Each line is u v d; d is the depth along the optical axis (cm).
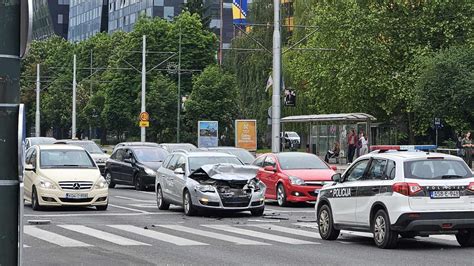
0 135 714
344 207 2022
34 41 12669
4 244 712
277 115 4503
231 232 2291
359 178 1989
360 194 1955
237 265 1611
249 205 2759
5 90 716
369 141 5653
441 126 6034
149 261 1666
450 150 5275
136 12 14288
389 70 6272
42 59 12344
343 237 2191
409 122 6519
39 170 2961
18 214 715
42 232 2228
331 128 6169
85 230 2297
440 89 5166
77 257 1719
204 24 11838
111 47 11925
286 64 7425
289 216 2820
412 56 6134
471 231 1909
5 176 715
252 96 7950
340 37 6391
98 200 2933
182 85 9406
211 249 1884
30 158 3130
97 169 3034
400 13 6288
